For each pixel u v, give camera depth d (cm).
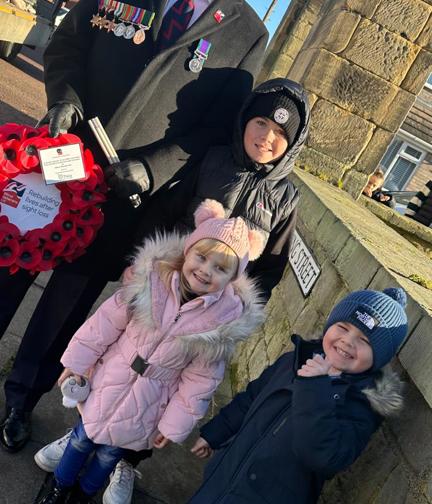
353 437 170
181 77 231
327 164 585
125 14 228
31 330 245
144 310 201
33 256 221
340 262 279
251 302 206
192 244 201
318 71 564
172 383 210
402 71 558
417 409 182
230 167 232
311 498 182
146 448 216
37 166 216
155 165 229
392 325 175
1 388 271
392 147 1742
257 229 233
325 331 189
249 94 236
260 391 211
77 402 213
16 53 1353
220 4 230
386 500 181
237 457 191
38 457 238
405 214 779
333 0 633
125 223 244
